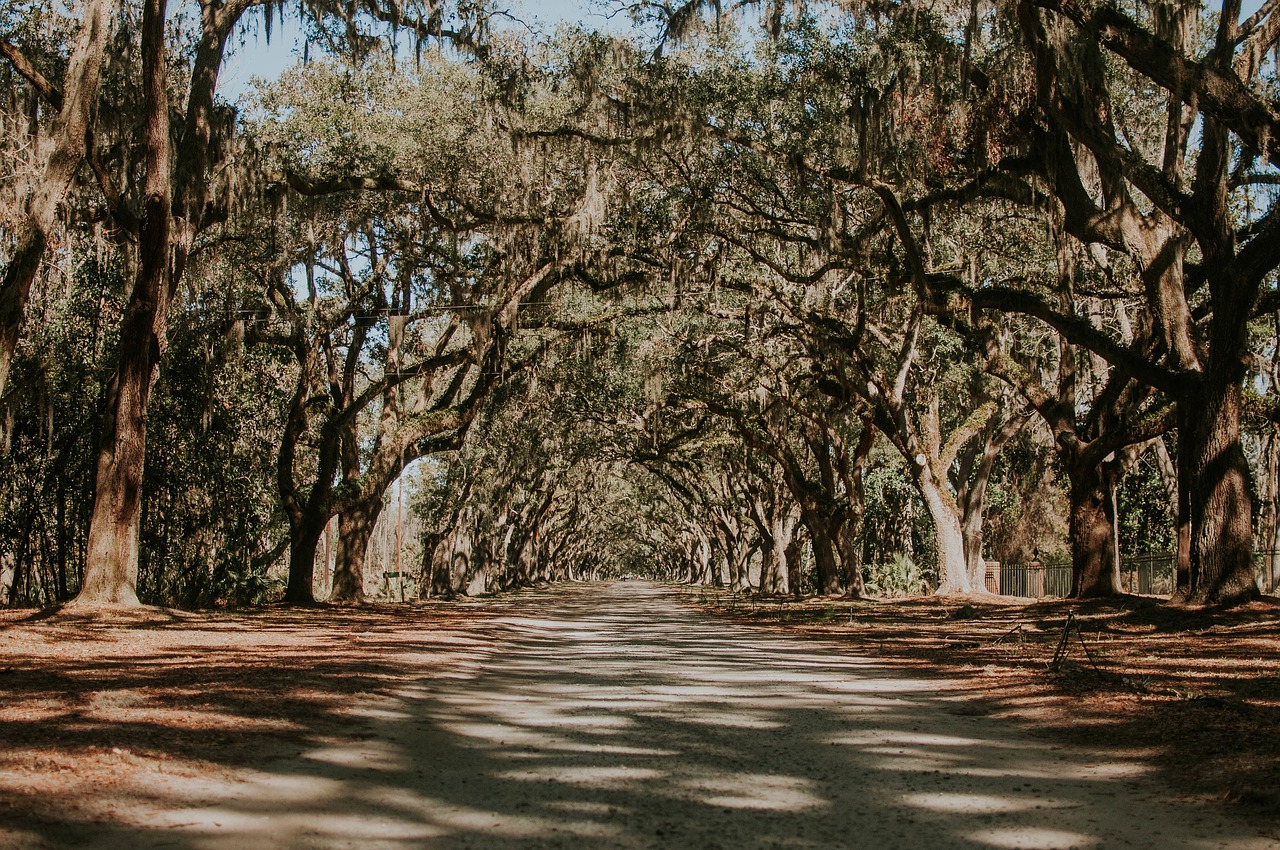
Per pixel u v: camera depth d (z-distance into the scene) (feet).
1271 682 35.81
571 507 269.03
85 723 27.30
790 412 131.03
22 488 87.81
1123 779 23.38
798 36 73.36
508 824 19.53
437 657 51.24
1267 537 112.57
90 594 64.44
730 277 95.04
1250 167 72.69
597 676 44.78
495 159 81.20
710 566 297.53
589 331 100.73
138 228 63.67
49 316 75.66
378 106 86.22
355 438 105.60
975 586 119.03
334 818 19.75
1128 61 52.70
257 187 70.33
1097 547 84.12
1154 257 62.64
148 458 91.30
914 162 70.13
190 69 72.69
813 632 74.28
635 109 77.87
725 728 30.55
